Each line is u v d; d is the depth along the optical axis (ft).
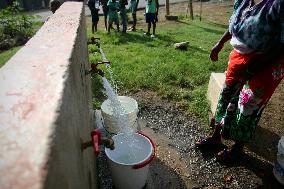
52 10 13.57
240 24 8.04
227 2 50.03
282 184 9.16
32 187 2.07
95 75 16.08
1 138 2.51
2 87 3.36
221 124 10.05
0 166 2.24
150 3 26.76
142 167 7.65
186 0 53.52
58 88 3.35
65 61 4.22
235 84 9.08
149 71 17.13
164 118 12.96
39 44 5.17
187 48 22.79
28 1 50.93
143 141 8.59
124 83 15.80
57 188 2.57
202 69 17.76
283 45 7.50
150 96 14.79
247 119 9.08
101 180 9.07
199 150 10.81
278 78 8.34
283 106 13.67
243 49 8.21
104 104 10.82
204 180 9.50
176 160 10.36
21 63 4.12
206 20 36.63
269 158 10.39
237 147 9.93
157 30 30.96
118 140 8.81
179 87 15.67
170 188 9.13
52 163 2.40
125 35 27.94
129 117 10.05
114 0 28.07
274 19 7.34
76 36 5.82
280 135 11.58
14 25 29.78
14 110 2.89
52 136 2.55
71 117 3.75
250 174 9.69
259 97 8.57
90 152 6.70
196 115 13.07
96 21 29.12
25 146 2.43
